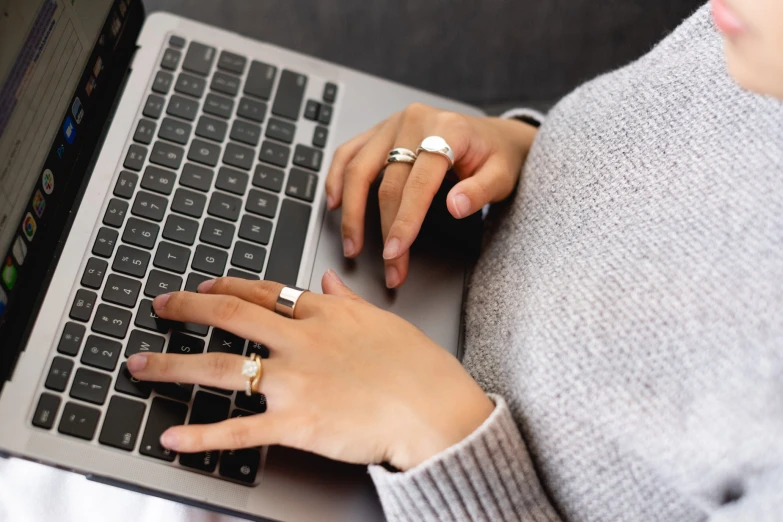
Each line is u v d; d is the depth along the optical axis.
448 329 0.53
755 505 0.36
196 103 0.54
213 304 0.43
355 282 0.52
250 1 0.71
